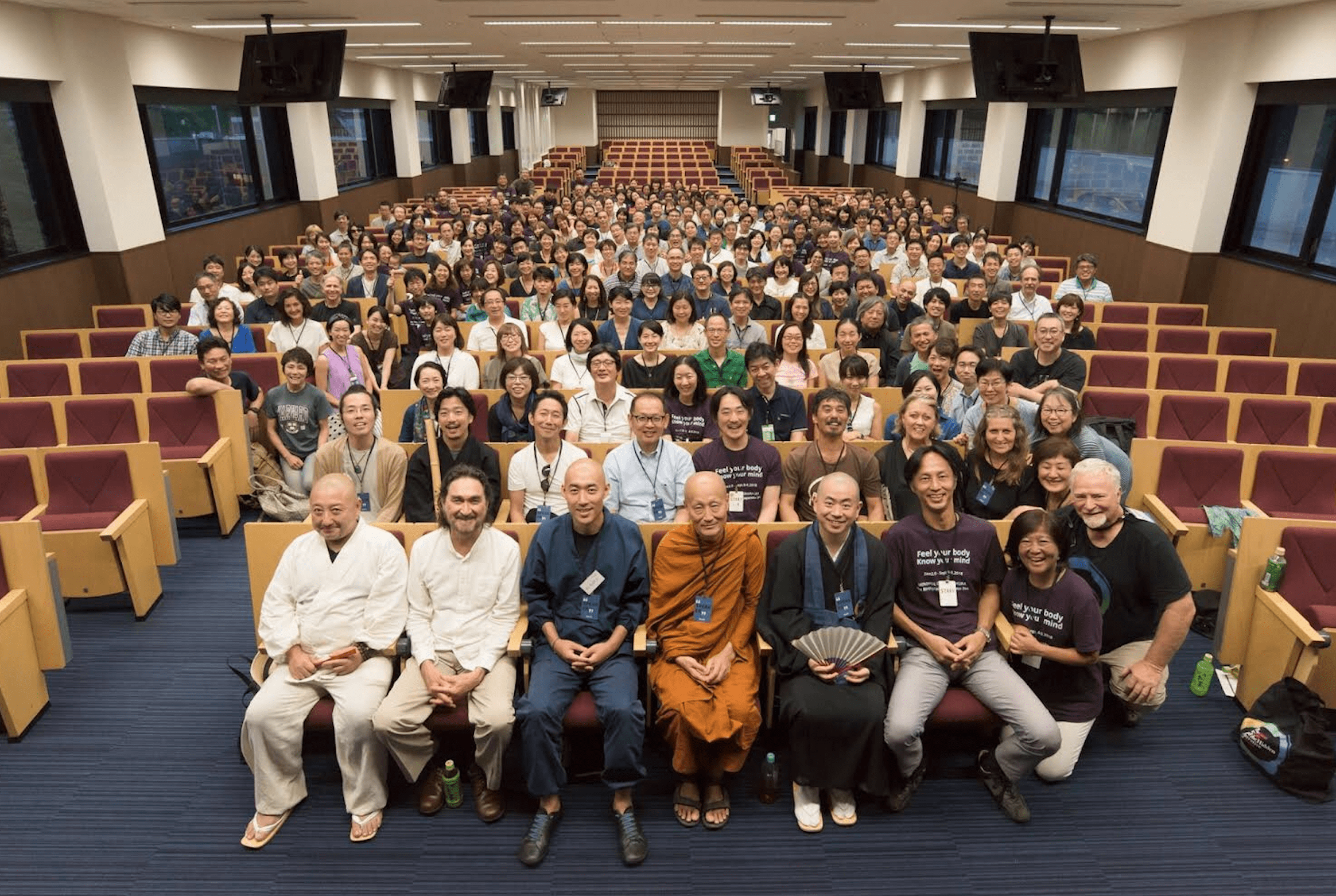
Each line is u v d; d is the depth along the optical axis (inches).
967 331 287.4
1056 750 118.0
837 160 985.5
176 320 255.9
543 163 1142.3
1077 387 224.5
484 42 467.2
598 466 125.2
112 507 182.7
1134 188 442.3
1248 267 341.1
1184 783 130.8
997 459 156.4
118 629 172.6
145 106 392.8
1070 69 346.0
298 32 346.6
